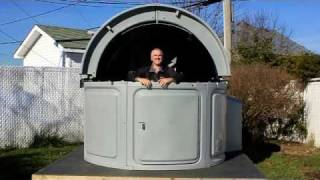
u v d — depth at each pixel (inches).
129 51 277.7
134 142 223.5
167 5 239.9
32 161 441.1
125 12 240.4
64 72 555.5
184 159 223.9
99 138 234.7
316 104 565.6
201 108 227.0
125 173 218.2
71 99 561.0
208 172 219.8
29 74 530.6
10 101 517.3
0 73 510.6
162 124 221.8
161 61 246.8
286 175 395.9
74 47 1009.5
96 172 220.1
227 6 603.5
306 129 593.3
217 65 244.1
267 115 574.2
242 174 215.9
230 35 604.1
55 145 542.0
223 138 242.8
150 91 221.8
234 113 291.3
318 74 593.3
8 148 513.0
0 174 388.5
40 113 538.3
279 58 810.2
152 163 222.7
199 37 243.4
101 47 245.3
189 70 284.4
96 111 236.5
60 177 215.8
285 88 584.1
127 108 223.6
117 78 282.2
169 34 267.9
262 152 522.6
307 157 485.7
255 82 570.3
